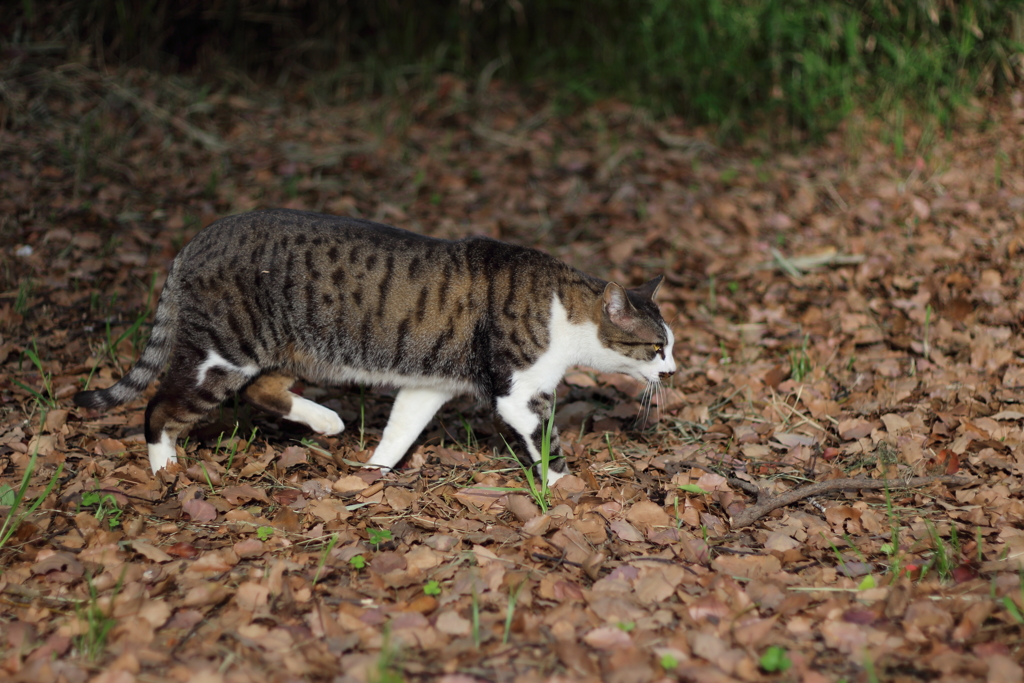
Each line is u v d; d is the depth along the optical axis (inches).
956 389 193.2
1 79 320.8
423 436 187.9
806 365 212.4
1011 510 143.4
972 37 335.6
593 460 173.3
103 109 332.5
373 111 377.7
